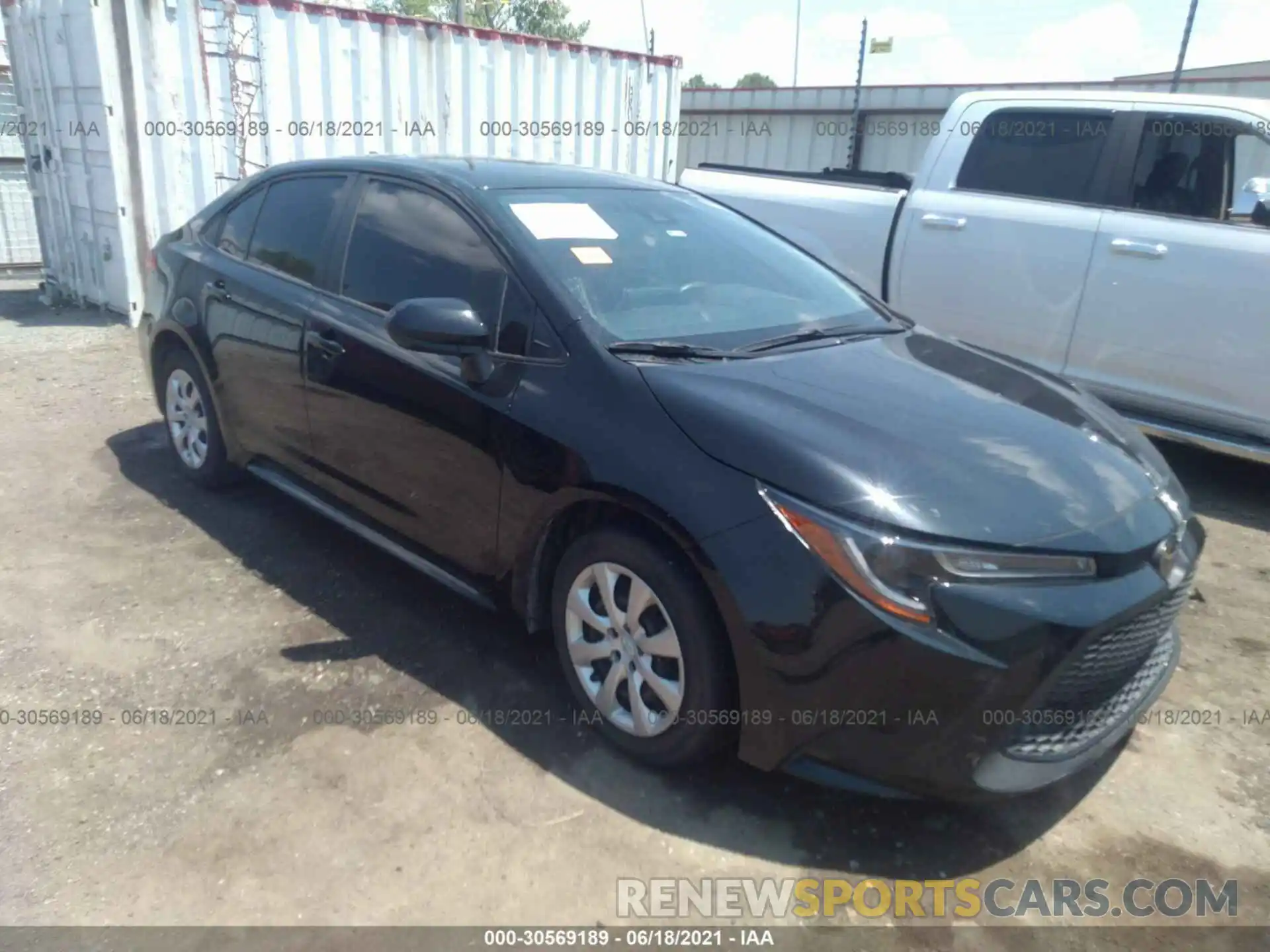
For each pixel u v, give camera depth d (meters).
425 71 8.90
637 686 2.86
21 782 2.77
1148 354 5.38
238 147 8.06
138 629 3.57
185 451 4.86
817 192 6.73
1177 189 5.42
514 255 3.26
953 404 3.03
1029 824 2.81
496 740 3.03
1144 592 2.61
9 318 8.54
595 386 2.93
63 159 8.49
